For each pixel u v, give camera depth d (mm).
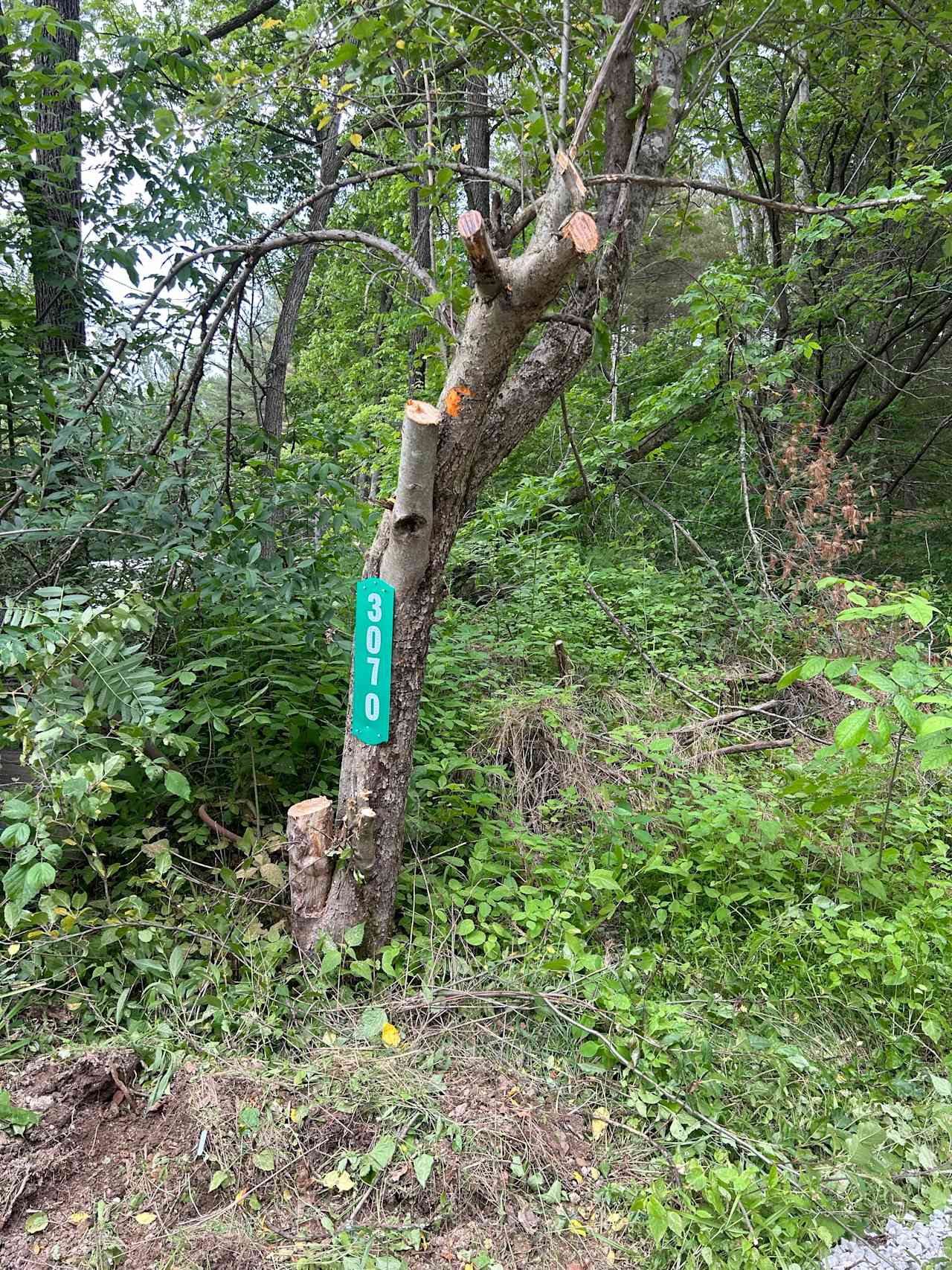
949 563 7973
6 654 2279
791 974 2719
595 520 7457
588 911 2924
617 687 4652
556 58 2836
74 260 4340
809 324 8242
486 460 2598
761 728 4551
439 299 2789
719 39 3543
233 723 3092
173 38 4680
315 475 3230
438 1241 1812
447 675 4164
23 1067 2129
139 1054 2172
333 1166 1934
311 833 2453
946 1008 2586
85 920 2406
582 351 2689
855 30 5758
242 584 2955
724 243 11977
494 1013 2408
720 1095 2242
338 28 2779
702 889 2967
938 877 3232
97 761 2496
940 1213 1987
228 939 2541
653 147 3271
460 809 3188
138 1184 1890
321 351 12820
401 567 2400
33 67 4645
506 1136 2016
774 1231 1849
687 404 6457
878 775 3559
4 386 3375
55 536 2842
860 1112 2234
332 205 7324
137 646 2553
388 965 2490
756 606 5688
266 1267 1702
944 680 2549
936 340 8688
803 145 9078
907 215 5098
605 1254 1814
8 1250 1722
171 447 3281
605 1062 2303
